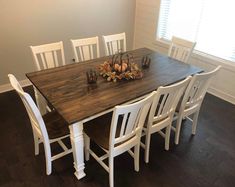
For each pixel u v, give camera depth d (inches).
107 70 89.7
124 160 91.6
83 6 145.3
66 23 143.5
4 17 120.9
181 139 103.7
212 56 138.0
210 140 103.9
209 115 121.0
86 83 84.6
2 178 82.5
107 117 86.8
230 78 130.7
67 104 71.9
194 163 91.6
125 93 79.0
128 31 178.7
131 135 74.2
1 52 127.9
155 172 86.9
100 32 162.2
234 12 121.1
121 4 162.9
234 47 127.3
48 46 101.5
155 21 161.9
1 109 119.7
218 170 89.0
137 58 109.1
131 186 81.0
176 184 82.7
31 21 130.0
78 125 69.4
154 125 83.9
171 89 73.0
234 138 105.7
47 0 129.9
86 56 116.1
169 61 107.3
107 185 81.0
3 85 135.3
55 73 91.5
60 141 89.0
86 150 86.5
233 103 132.7
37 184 80.7
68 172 85.0
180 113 91.8
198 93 90.6
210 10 131.5
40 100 97.9
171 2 150.6
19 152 93.6
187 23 146.4
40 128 70.9
